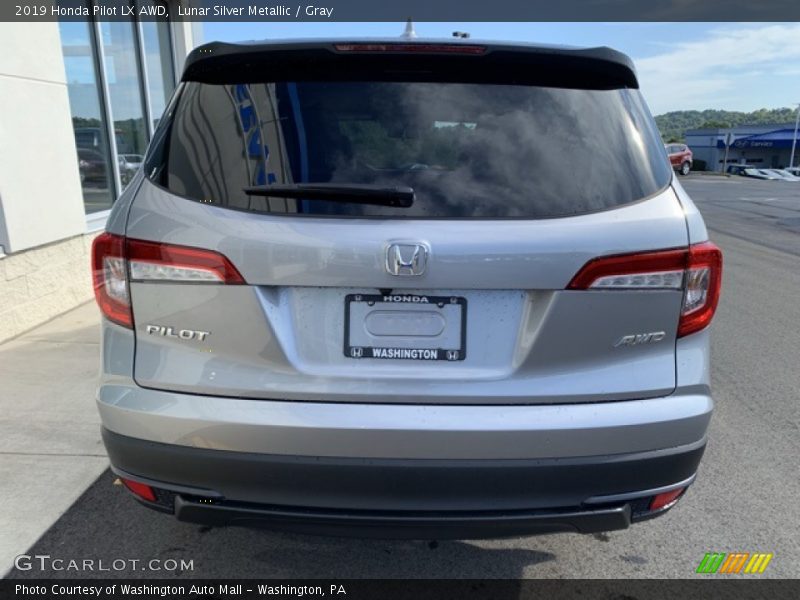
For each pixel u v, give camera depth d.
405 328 1.76
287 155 1.83
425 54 1.92
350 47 1.92
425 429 1.73
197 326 1.78
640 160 1.90
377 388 1.76
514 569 2.40
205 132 1.89
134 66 7.16
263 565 2.40
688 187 25.78
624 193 1.82
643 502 1.90
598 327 1.76
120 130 6.86
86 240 5.74
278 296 1.75
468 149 1.85
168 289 1.78
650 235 1.77
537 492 1.78
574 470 1.77
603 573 2.38
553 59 1.96
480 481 1.76
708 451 3.28
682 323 1.83
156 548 2.47
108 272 1.84
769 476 3.04
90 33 6.07
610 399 1.79
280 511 1.81
